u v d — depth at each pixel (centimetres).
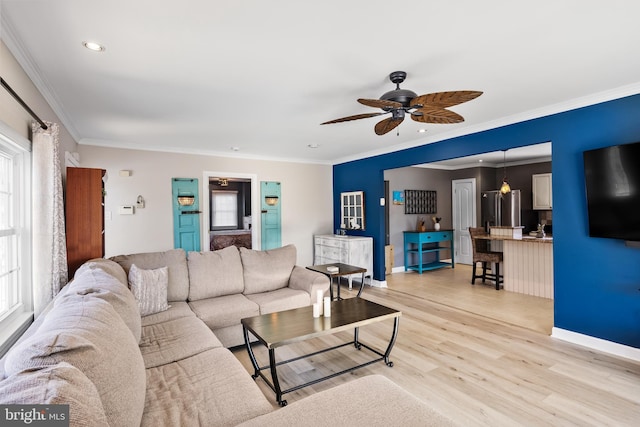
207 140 465
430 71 245
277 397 215
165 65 231
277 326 238
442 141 441
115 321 141
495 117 363
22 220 228
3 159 218
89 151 451
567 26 187
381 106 231
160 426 131
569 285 314
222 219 723
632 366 264
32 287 232
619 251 283
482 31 192
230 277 341
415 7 168
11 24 177
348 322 246
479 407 212
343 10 170
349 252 542
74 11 167
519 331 345
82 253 302
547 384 239
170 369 180
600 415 204
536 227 692
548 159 672
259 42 202
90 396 89
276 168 611
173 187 511
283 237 618
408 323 371
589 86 276
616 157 273
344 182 644
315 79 258
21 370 94
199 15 173
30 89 233
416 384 240
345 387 145
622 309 282
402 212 714
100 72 241
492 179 762
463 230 778
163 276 294
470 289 535
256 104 315
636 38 200
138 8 166
